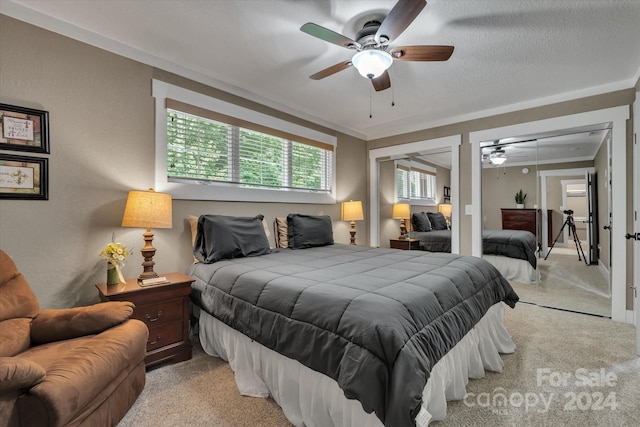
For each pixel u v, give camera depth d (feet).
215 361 6.88
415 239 14.19
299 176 12.29
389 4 5.93
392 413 3.34
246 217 9.18
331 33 5.70
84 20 6.46
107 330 5.08
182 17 6.35
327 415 4.43
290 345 4.73
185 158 8.76
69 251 6.58
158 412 5.06
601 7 5.88
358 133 15.25
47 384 3.47
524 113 10.94
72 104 6.65
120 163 7.36
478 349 6.24
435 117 12.78
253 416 4.99
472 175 12.15
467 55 7.70
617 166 9.21
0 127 5.77
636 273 7.07
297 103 11.23
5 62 5.85
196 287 7.36
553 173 11.34
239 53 7.77
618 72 8.60
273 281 5.67
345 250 9.70
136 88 7.64
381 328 3.78
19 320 4.89
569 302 10.81
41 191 6.22
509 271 12.03
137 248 7.68
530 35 6.83
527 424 4.73
